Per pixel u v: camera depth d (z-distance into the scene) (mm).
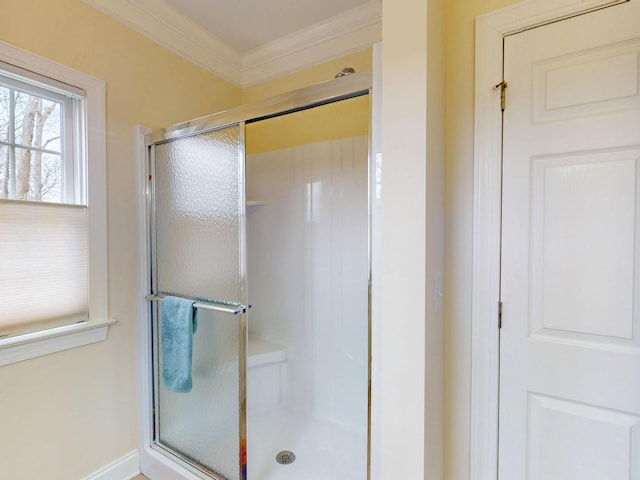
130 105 1688
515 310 1194
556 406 1142
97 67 1546
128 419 1670
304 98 1255
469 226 1262
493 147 1214
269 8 1815
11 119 1324
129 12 1671
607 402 1067
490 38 1212
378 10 1803
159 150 1685
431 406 1044
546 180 1140
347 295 1989
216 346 1518
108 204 1590
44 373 1366
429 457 1023
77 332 1449
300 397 2170
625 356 1041
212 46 2102
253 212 2365
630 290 1034
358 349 1955
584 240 1091
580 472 1107
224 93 2246
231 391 1477
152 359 1706
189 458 1610
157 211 1702
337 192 2010
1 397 1250
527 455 1186
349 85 1155
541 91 1141
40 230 1355
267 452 1779
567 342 1120
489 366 1235
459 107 1274
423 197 943
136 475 1684
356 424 1958
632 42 1017
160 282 1699
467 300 1269
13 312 1284
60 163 1462
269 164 2275
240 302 1432
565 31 1100
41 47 1351
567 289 1117
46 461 1376
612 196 1051
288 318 2232
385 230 1012
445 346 1299
